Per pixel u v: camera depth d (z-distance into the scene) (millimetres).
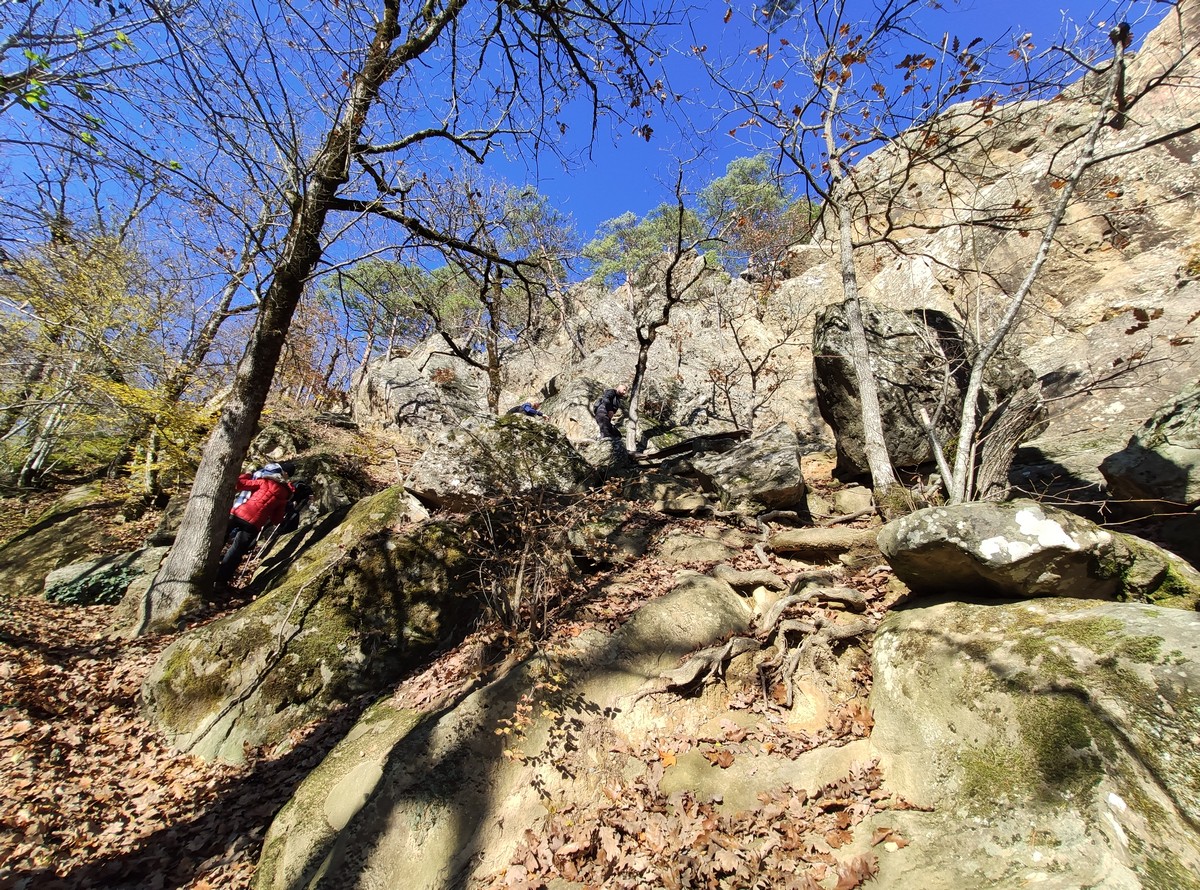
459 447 6871
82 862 3803
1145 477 4711
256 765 4648
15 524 11555
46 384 8961
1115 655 2836
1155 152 9320
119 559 8023
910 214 12961
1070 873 2289
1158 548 3861
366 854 3297
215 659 5227
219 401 12125
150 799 4383
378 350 22938
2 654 5660
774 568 5406
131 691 5504
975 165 11898
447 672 4680
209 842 3965
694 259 16000
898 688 3584
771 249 16594
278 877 3391
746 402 12734
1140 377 7109
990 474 4805
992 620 3471
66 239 6637
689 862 3002
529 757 3775
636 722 3973
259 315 7109
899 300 11688
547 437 7512
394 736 4031
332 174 6922
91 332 8641
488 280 9289
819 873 2822
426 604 5617
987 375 7012
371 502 7387
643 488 7488
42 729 4785
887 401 6820
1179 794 2332
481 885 3180
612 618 4777
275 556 7969
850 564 5191
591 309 17812
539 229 13727
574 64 6812
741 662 4383
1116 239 8062
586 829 3318
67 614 7191
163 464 10711
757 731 3883
